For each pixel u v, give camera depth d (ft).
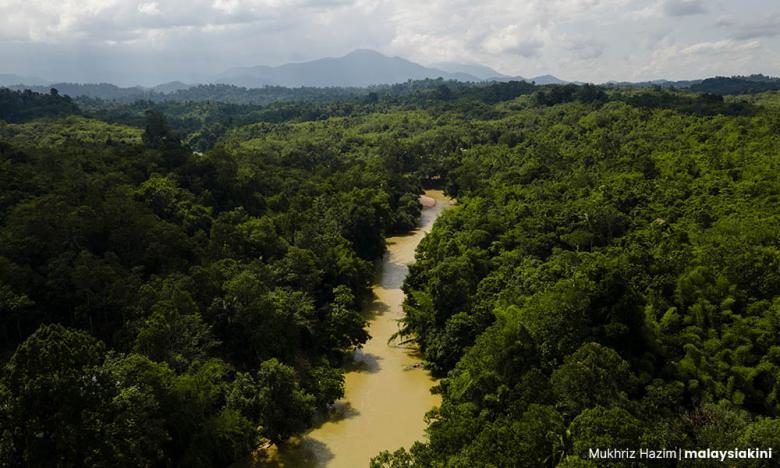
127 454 118.01
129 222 220.43
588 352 127.34
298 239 266.57
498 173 458.09
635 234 231.71
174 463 139.13
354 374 210.18
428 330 218.38
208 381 152.66
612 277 145.28
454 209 352.08
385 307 280.72
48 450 111.14
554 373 130.11
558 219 260.62
